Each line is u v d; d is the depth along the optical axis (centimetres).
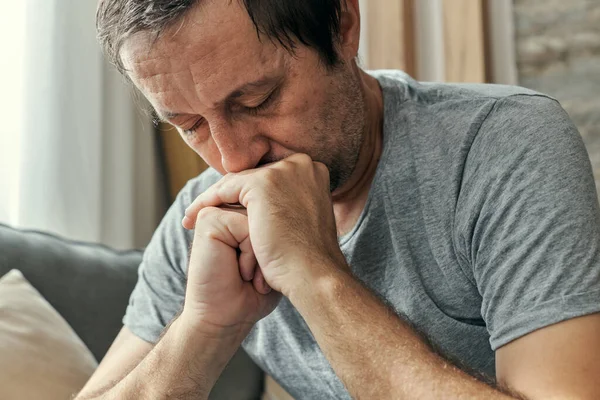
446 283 112
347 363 89
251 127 100
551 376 87
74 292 181
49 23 218
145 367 111
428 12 272
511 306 93
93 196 226
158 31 93
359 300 92
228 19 93
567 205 96
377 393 86
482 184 104
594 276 91
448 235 110
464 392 83
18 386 148
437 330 114
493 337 94
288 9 96
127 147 242
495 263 98
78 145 223
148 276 140
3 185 205
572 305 89
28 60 212
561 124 104
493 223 100
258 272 106
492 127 108
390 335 89
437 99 117
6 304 159
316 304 92
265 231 97
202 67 94
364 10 274
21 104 210
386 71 130
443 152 112
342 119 105
